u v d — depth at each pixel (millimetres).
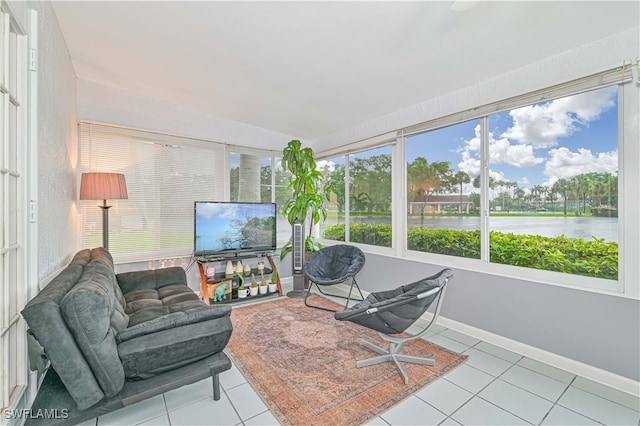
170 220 3568
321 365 2123
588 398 1755
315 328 2791
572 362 2035
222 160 3967
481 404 1702
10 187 1365
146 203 3404
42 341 1203
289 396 1769
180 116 3627
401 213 3387
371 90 2885
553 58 2152
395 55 2238
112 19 1994
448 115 2863
